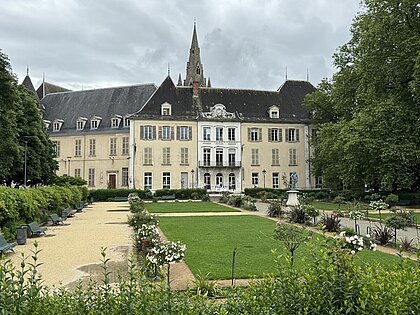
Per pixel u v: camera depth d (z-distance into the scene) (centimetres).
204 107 6550
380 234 1725
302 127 6738
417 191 4484
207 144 6431
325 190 5894
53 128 7238
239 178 6488
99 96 7344
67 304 465
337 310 436
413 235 1950
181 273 1169
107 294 479
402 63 3566
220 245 1661
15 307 439
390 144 3556
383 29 3672
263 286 501
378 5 3725
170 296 463
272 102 6862
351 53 4997
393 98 3653
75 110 7338
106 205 4656
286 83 7150
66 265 1337
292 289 470
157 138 6312
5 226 1823
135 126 6269
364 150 3806
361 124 3841
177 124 6378
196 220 2719
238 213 3322
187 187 6347
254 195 6025
